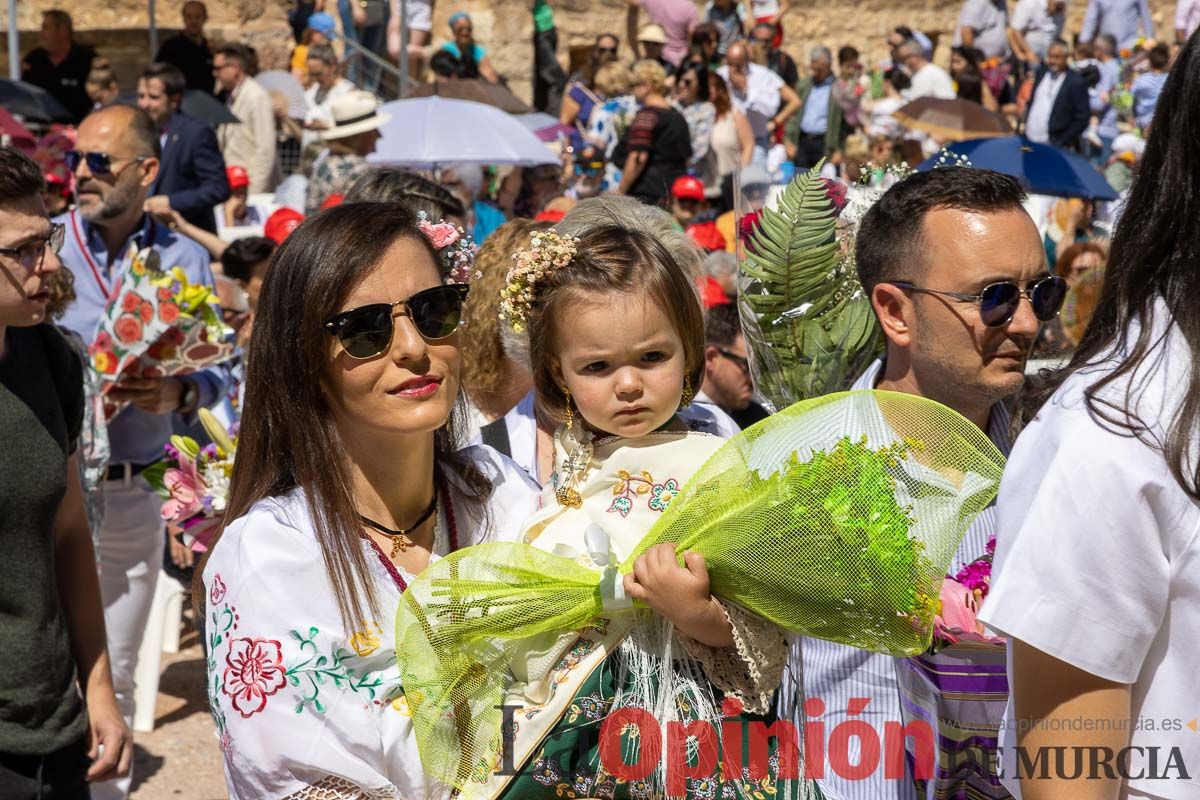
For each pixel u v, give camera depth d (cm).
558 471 234
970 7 1673
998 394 258
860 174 343
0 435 284
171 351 421
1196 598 166
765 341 305
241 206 983
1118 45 1700
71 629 321
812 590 200
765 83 1430
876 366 287
